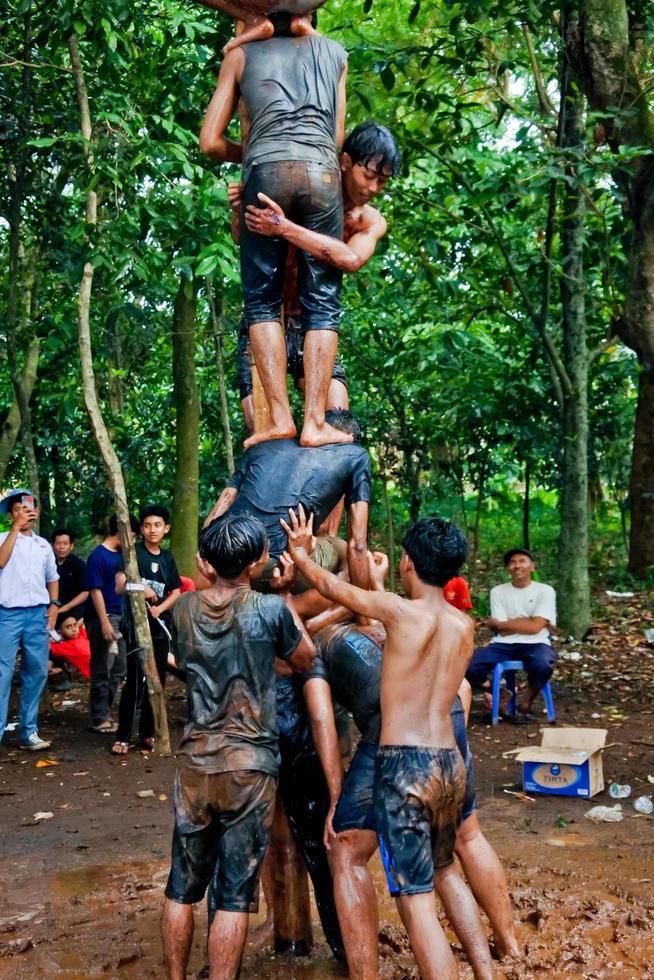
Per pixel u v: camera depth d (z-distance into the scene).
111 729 8.63
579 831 5.78
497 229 10.33
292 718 3.94
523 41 11.83
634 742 7.62
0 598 7.69
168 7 7.98
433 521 3.59
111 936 4.43
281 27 3.96
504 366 12.31
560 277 11.03
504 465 14.37
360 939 3.54
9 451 11.96
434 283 9.52
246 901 3.49
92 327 10.17
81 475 13.70
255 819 3.51
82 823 6.21
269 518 3.78
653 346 10.05
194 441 11.70
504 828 5.87
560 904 4.59
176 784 3.62
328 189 3.84
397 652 3.49
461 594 8.72
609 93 9.61
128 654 7.84
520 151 9.67
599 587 13.09
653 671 9.79
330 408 4.21
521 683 9.91
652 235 9.86
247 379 4.30
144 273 7.48
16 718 9.23
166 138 8.50
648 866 5.13
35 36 8.54
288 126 3.82
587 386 11.33
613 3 9.57
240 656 3.55
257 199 3.82
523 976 3.84
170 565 8.47
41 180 9.33
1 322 10.25
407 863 3.35
